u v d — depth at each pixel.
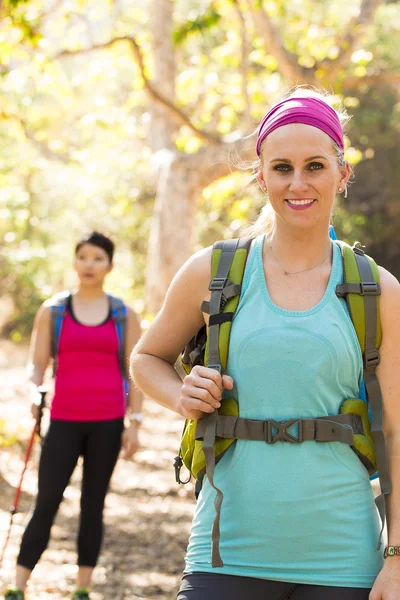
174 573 7.25
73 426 6.11
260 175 3.18
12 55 13.39
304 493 2.92
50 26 15.90
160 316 3.30
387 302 3.03
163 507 9.58
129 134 17.34
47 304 6.30
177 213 15.23
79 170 20.69
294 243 3.07
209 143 14.66
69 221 29.41
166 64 16.12
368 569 2.96
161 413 15.89
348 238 29.67
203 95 17.88
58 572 7.03
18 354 27.11
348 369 2.99
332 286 3.04
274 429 2.96
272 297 3.05
